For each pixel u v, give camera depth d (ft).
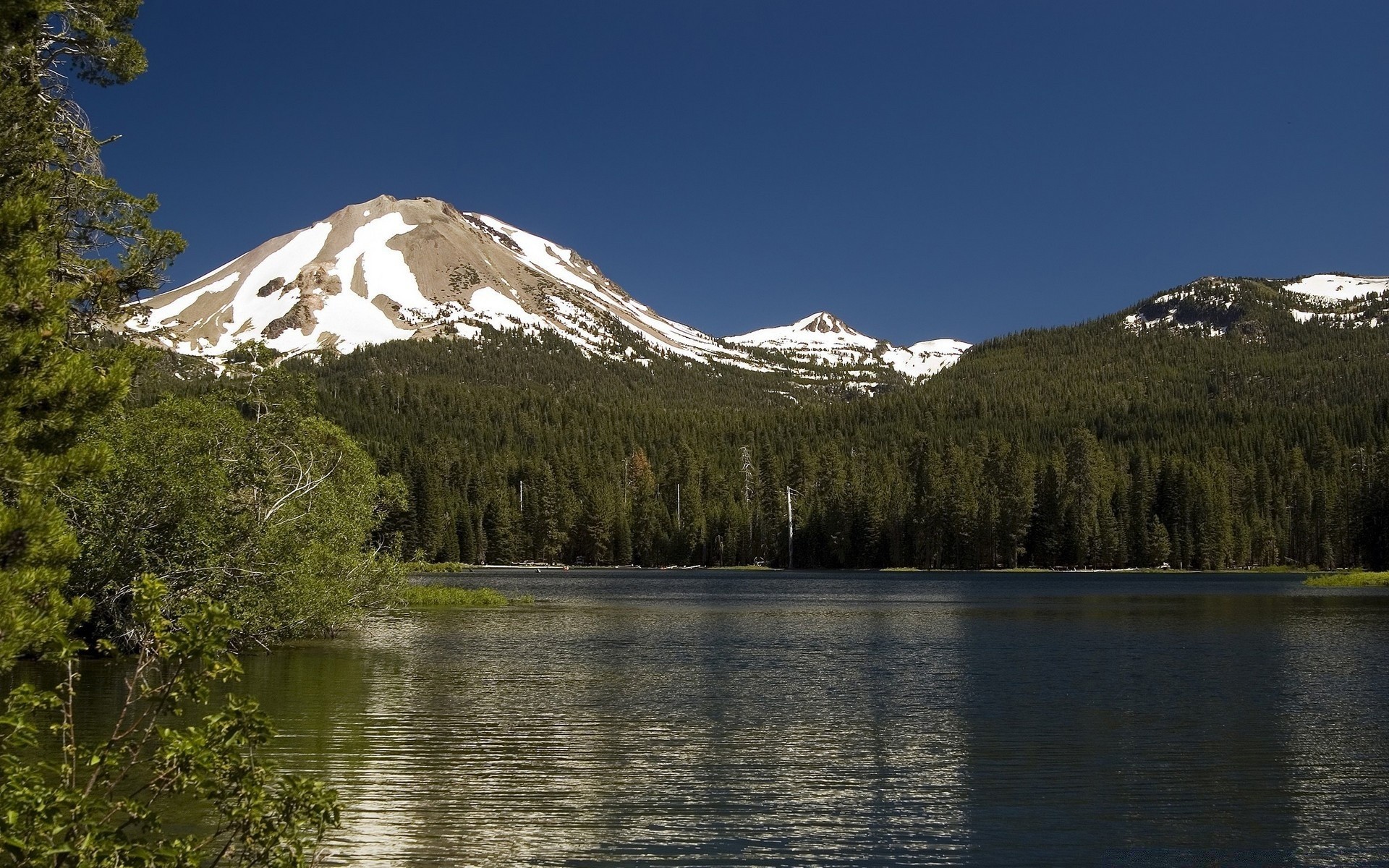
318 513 120.98
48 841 28.19
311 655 112.78
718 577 377.50
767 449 616.39
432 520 449.89
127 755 32.37
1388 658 110.93
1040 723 72.69
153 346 66.90
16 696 30.91
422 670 100.07
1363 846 45.34
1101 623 161.17
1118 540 434.30
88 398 33.12
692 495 515.50
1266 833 47.14
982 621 165.48
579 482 520.42
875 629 150.41
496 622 161.68
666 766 59.16
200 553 101.09
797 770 58.39
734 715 75.77
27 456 31.58
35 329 32.22
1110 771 58.23
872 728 70.79
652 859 43.32
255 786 31.40
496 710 76.79
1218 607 199.11
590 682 92.38
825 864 42.88
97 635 98.37
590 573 423.23
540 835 46.24
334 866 41.96
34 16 35.55
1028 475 443.32
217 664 32.14
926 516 448.65
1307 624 155.43
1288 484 475.72
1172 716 75.00
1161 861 43.45
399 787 54.03
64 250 59.52
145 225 62.95
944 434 654.53
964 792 53.72
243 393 116.67
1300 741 66.23
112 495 93.91
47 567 31.73
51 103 53.47
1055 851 44.55
